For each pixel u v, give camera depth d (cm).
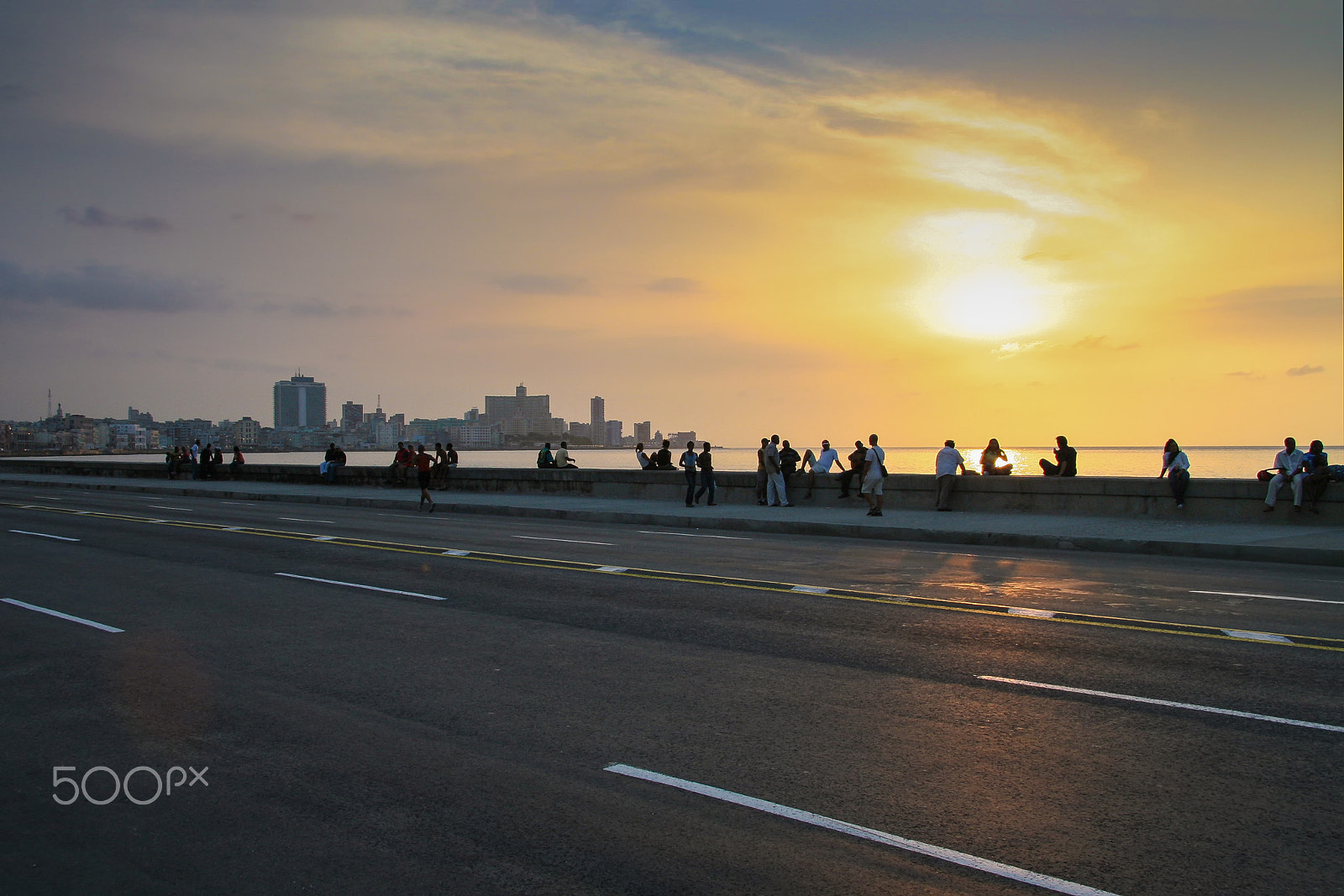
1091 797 463
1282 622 905
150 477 4959
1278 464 1741
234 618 943
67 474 5600
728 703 629
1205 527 1708
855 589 1114
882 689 661
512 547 1597
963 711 607
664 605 1005
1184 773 494
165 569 1316
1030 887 374
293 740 561
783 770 502
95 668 737
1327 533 1565
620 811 450
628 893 371
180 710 622
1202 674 700
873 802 457
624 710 614
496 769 509
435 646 811
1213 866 391
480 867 396
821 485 2405
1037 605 1007
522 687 674
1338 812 444
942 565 1349
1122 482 1917
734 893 370
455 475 3369
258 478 4381
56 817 454
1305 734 557
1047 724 579
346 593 1098
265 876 391
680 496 2675
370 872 393
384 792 478
